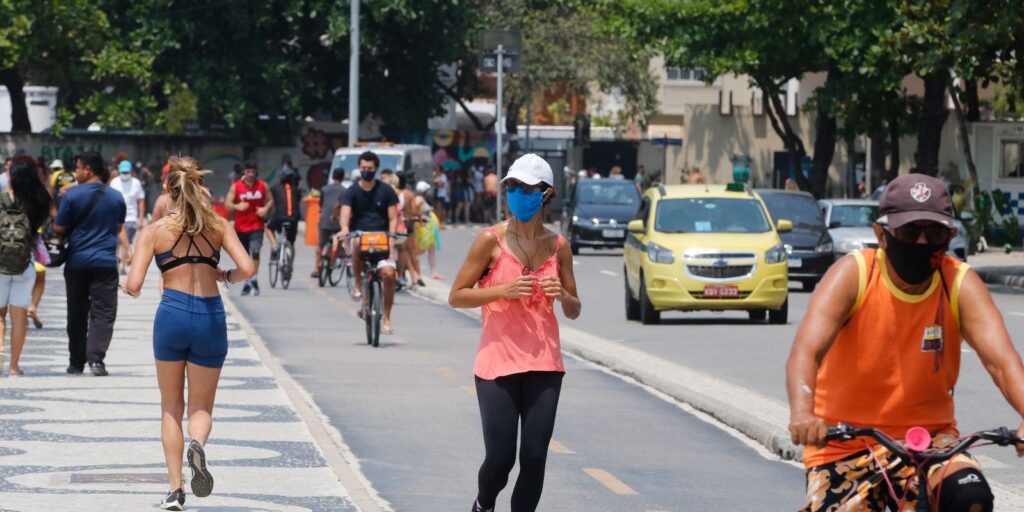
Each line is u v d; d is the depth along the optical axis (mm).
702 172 157250
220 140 148750
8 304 37625
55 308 58375
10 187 39031
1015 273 80625
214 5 140875
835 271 14836
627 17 110375
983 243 103375
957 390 37562
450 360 43812
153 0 139250
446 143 160375
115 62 133625
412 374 40344
